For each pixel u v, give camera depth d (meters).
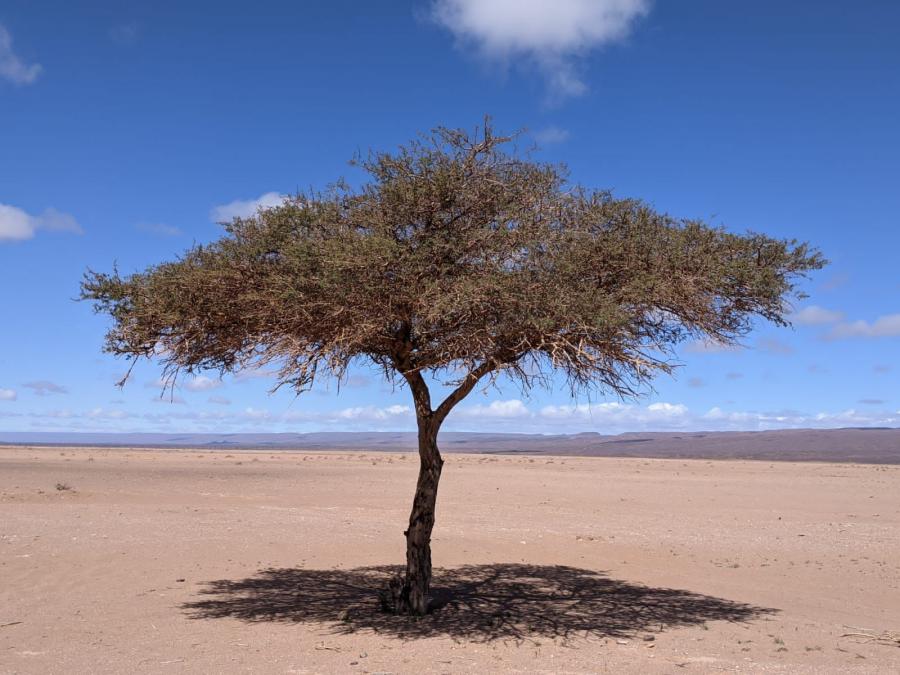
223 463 60.06
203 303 11.23
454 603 13.72
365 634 11.35
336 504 31.62
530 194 11.23
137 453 83.88
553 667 9.66
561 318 10.26
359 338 10.16
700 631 11.96
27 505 27.62
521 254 10.73
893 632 12.24
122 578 15.54
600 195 11.77
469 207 11.12
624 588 15.66
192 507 28.84
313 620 12.29
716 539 22.83
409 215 11.07
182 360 11.94
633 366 10.72
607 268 11.55
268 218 11.21
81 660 9.77
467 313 10.17
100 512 26.06
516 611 13.16
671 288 11.12
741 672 9.61
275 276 10.55
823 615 13.56
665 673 9.46
